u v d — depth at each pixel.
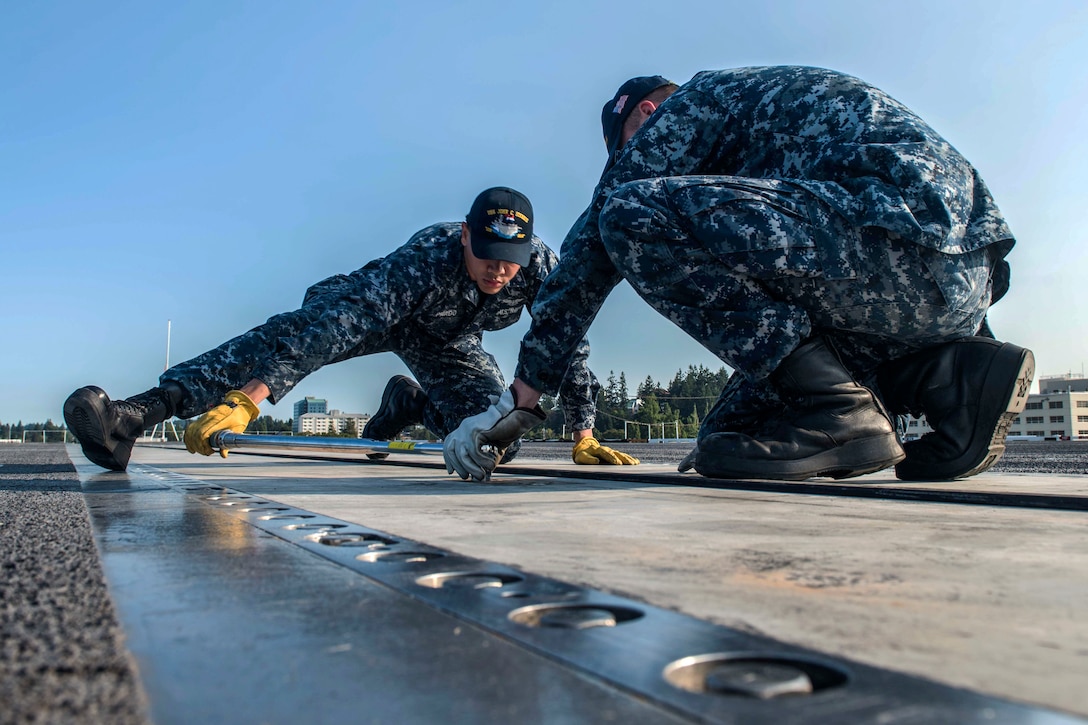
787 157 2.42
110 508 1.71
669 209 2.24
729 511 1.62
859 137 2.27
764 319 2.22
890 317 2.23
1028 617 0.72
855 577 0.90
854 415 2.33
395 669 0.55
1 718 0.44
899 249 2.13
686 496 2.00
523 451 9.73
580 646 0.60
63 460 5.80
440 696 0.50
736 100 2.47
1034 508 1.67
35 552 1.02
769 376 2.42
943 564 0.99
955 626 0.69
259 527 1.34
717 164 2.55
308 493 2.15
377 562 0.97
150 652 0.59
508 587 0.82
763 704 0.48
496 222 3.46
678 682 0.55
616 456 3.92
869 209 2.10
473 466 2.58
